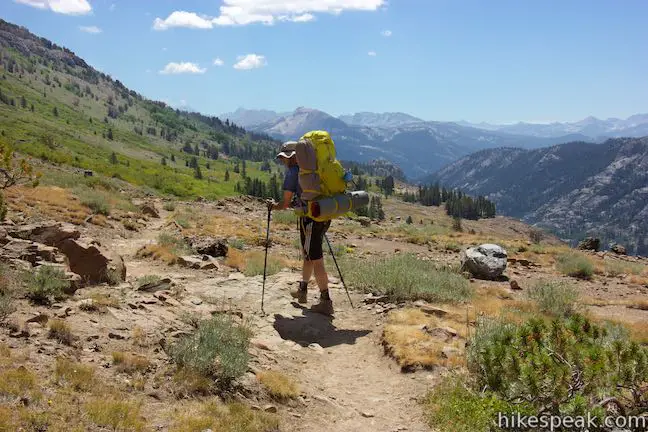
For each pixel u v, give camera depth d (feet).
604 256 79.05
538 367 18.21
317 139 30.45
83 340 20.48
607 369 18.49
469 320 30.96
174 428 15.81
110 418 15.14
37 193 68.85
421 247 76.02
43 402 15.08
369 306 34.58
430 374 23.72
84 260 31.01
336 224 102.63
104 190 112.47
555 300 38.47
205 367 20.17
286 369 23.97
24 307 22.95
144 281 32.37
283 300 34.14
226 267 45.19
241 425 17.11
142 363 19.30
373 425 19.80
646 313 41.29
